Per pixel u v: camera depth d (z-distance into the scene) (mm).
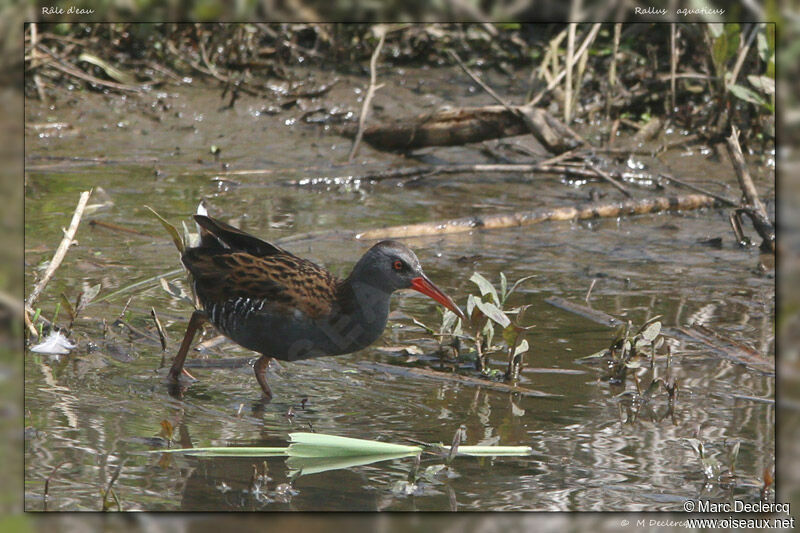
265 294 8453
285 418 8086
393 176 14648
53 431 7602
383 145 15695
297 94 16969
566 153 15219
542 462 7465
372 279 8609
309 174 14648
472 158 15859
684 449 7742
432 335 9523
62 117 15789
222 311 8609
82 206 10086
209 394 8508
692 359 9453
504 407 8422
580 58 16406
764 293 11109
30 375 8578
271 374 9008
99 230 12352
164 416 8016
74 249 11672
